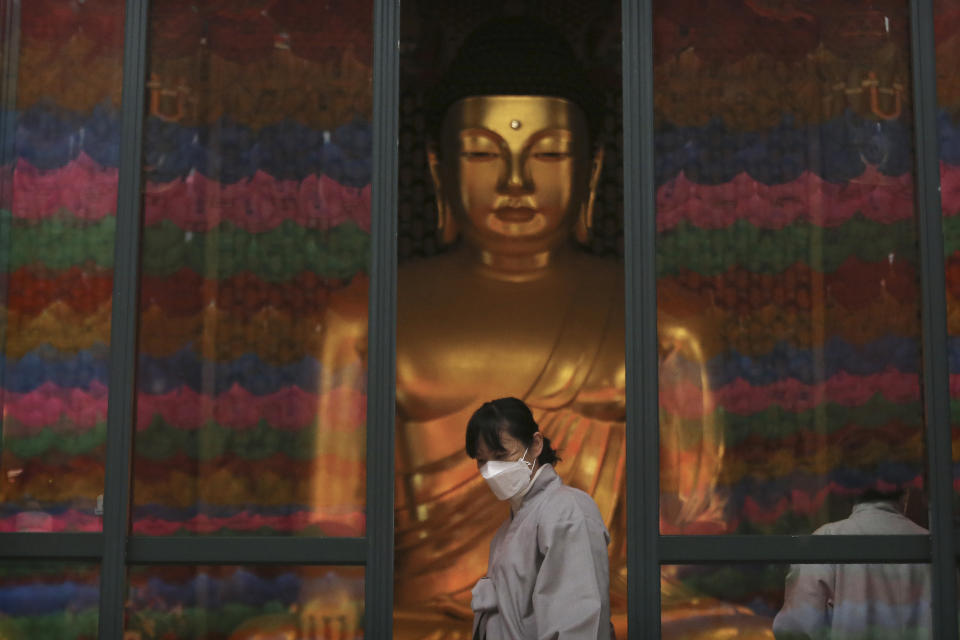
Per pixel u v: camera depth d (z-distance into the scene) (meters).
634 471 4.27
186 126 4.50
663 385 4.34
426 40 7.16
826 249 4.43
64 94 4.52
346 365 4.38
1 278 4.42
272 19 4.55
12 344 4.40
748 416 4.33
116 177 4.48
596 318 6.87
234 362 4.38
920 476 4.30
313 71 4.53
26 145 4.49
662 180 4.45
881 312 4.40
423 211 7.07
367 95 4.52
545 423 6.69
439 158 7.09
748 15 4.54
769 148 4.48
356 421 4.35
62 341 4.40
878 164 4.47
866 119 4.49
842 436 4.33
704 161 4.47
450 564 6.44
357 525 4.29
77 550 4.27
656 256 4.41
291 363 4.38
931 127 4.44
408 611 6.36
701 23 4.54
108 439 4.30
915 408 4.34
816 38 4.53
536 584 3.57
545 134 6.96
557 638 3.48
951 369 4.33
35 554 4.27
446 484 6.57
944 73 4.48
